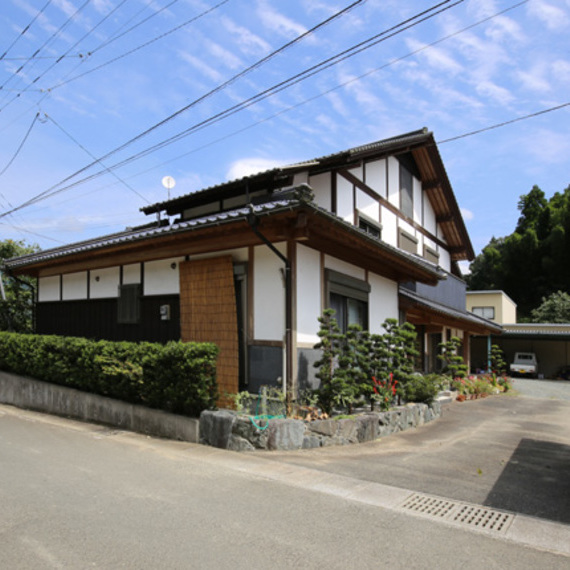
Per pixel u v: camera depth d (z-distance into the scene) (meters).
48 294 12.06
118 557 3.10
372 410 8.16
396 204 14.03
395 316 11.45
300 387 7.25
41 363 9.10
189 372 6.57
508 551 3.45
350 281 9.12
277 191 9.48
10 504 3.99
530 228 43.75
